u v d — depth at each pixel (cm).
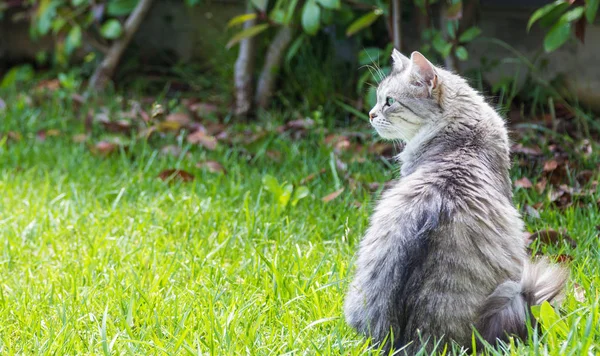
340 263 448
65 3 820
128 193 582
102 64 820
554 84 719
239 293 425
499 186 377
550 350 339
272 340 374
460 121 393
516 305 341
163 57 889
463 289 342
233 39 678
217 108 764
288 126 692
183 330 375
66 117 738
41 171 641
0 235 511
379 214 372
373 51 667
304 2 711
